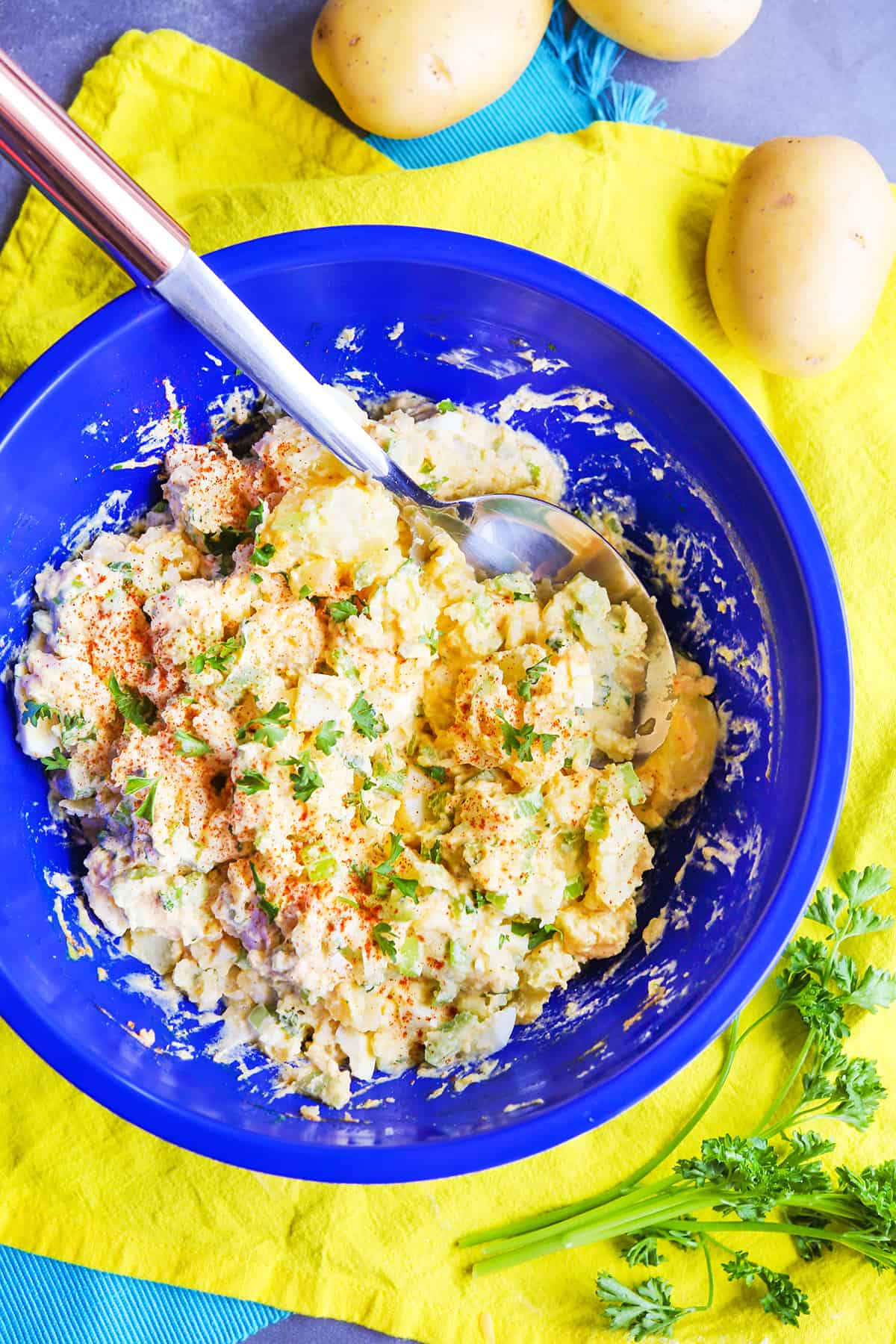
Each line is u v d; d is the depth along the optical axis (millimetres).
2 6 636
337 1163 530
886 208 588
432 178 619
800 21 640
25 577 573
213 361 574
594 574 598
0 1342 596
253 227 621
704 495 582
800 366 598
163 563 579
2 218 637
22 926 553
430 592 576
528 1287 597
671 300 618
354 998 565
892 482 617
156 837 552
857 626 616
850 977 581
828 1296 591
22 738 569
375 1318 595
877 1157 598
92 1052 540
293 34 639
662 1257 586
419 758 579
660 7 602
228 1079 570
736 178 598
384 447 585
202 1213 600
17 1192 601
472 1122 554
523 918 568
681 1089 600
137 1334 599
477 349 590
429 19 589
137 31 631
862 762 613
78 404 559
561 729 564
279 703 557
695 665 598
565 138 628
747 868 563
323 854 553
